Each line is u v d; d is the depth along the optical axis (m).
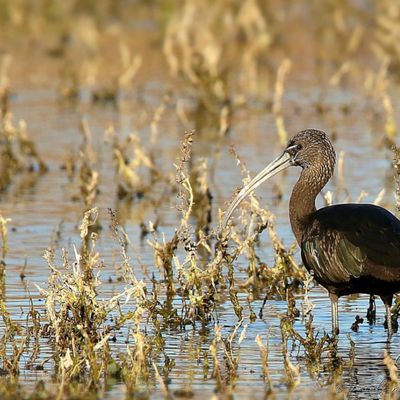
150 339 11.40
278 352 11.09
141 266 13.42
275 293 13.10
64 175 19.25
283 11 33.56
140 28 32.62
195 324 12.11
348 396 9.86
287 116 23.95
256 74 28.02
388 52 29.56
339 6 32.78
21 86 26.89
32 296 12.75
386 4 31.86
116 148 18.67
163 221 16.17
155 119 20.41
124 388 10.00
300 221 12.39
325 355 11.07
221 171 18.78
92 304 11.17
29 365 10.66
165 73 28.45
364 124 22.92
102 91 25.86
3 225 14.35
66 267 11.41
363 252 11.05
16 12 32.97
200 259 14.25
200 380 10.25
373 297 12.24
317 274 11.59
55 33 32.31
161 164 19.50
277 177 18.92
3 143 21.58
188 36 30.59
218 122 22.98
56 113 24.16
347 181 18.11
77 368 10.40
